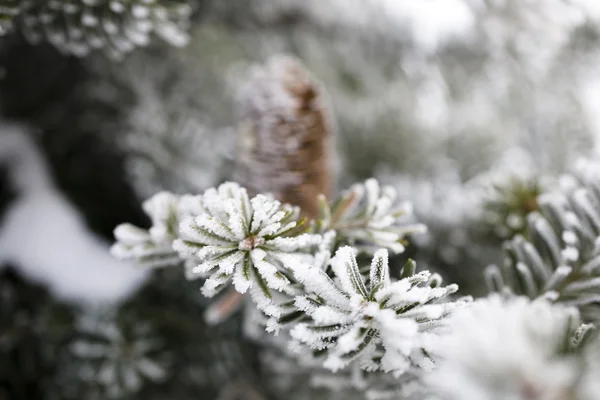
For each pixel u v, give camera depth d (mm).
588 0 399
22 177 494
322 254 240
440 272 385
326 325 226
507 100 520
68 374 432
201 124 493
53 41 300
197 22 443
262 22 506
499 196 350
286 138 301
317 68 583
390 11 524
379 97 562
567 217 272
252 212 237
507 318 198
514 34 411
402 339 220
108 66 472
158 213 262
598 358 185
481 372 184
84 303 439
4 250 466
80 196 498
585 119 495
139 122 459
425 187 418
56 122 486
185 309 432
